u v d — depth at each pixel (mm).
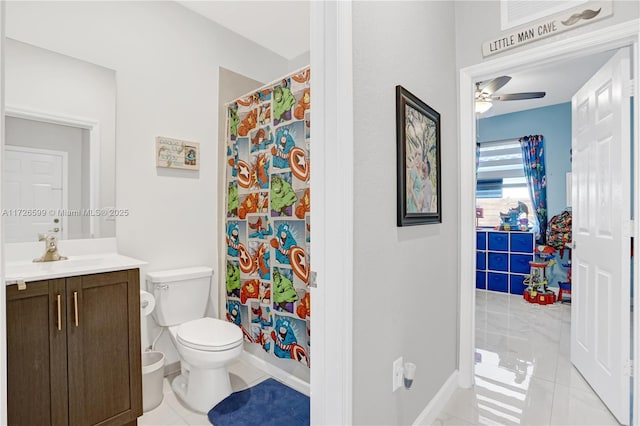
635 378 1680
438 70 1905
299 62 3236
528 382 2199
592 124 2141
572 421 1781
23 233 1812
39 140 1855
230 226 2623
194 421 1852
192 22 2514
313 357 1126
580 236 2301
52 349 1485
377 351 1303
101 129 2070
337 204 1071
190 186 2498
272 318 2236
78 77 1983
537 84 3836
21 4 1791
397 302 1449
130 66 2191
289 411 1932
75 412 1548
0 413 838
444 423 1767
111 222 2102
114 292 1688
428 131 1728
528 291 4328
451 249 2076
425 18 1744
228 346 1888
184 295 2271
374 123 1281
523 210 4797
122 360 1710
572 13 1776
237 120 2572
